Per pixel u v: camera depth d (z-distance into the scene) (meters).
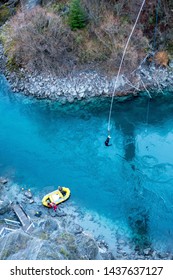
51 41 30.14
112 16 29.78
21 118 29.55
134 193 22.88
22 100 30.98
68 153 26.17
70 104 30.22
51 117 29.44
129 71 30.48
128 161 25.22
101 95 30.44
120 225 20.77
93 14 29.83
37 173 24.58
